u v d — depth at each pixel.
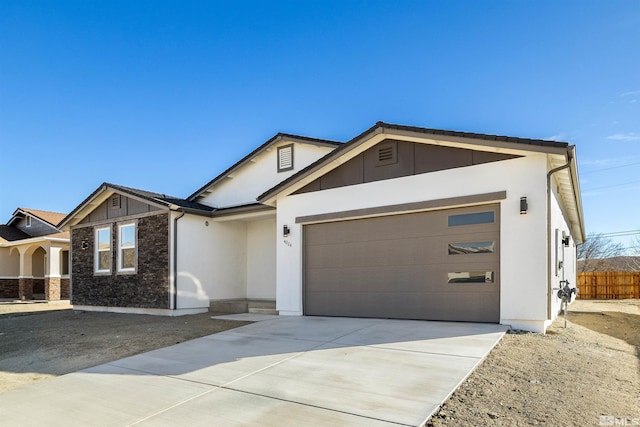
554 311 9.63
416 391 4.62
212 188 15.96
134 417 4.27
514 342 6.92
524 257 7.92
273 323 9.58
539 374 5.22
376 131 9.45
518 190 8.09
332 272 10.45
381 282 9.68
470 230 8.66
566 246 12.88
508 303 8.02
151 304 13.09
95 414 4.40
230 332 8.64
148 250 13.39
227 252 14.50
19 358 7.46
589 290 23.80
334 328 8.48
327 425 3.84
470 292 8.55
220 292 14.09
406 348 6.52
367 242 9.98
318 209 10.70
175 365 6.22
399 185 9.50
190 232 13.35
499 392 4.59
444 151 9.00
